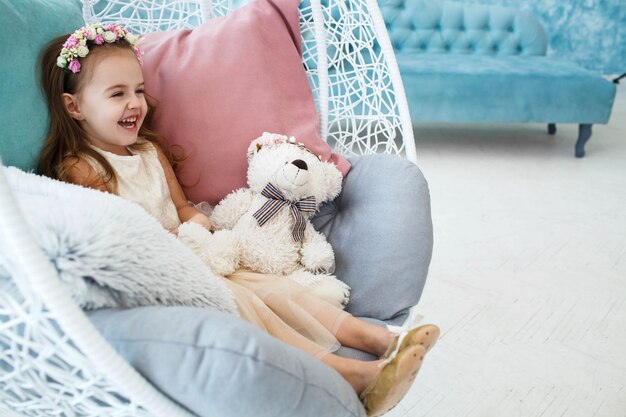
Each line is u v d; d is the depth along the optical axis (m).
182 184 1.15
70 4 1.08
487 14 3.36
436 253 1.85
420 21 3.29
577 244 1.96
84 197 0.70
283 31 1.21
